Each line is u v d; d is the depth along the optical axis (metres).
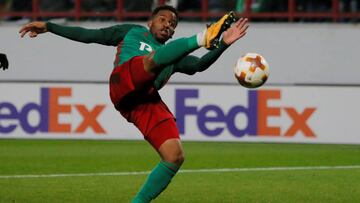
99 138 52.00
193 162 42.81
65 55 58.62
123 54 26.33
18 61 58.72
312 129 50.38
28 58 58.66
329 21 59.91
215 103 50.56
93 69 58.44
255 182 36.59
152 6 60.78
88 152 46.75
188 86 50.72
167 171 25.64
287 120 50.25
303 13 60.03
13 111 52.19
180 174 38.75
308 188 35.00
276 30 57.19
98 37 26.86
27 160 43.50
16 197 32.38
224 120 50.56
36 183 35.97
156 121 25.77
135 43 26.50
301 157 44.97
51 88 51.91
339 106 50.28
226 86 50.44
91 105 51.78
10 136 52.31
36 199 32.00
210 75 57.09
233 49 57.19
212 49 23.97
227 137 50.66
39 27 26.83
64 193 33.41
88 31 26.92
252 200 32.19
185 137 50.97
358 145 50.31
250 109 50.31
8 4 62.00
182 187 35.09
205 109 50.72
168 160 25.56
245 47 57.25
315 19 59.97
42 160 43.50
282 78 57.56
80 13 61.50
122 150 47.69
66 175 38.38
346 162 43.25
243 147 49.00
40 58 58.62
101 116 51.91
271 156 45.28
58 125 52.03
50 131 52.09
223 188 34.94
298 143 50.44
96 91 51.72
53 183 35.97
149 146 49.50
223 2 60.47
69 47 58.50
